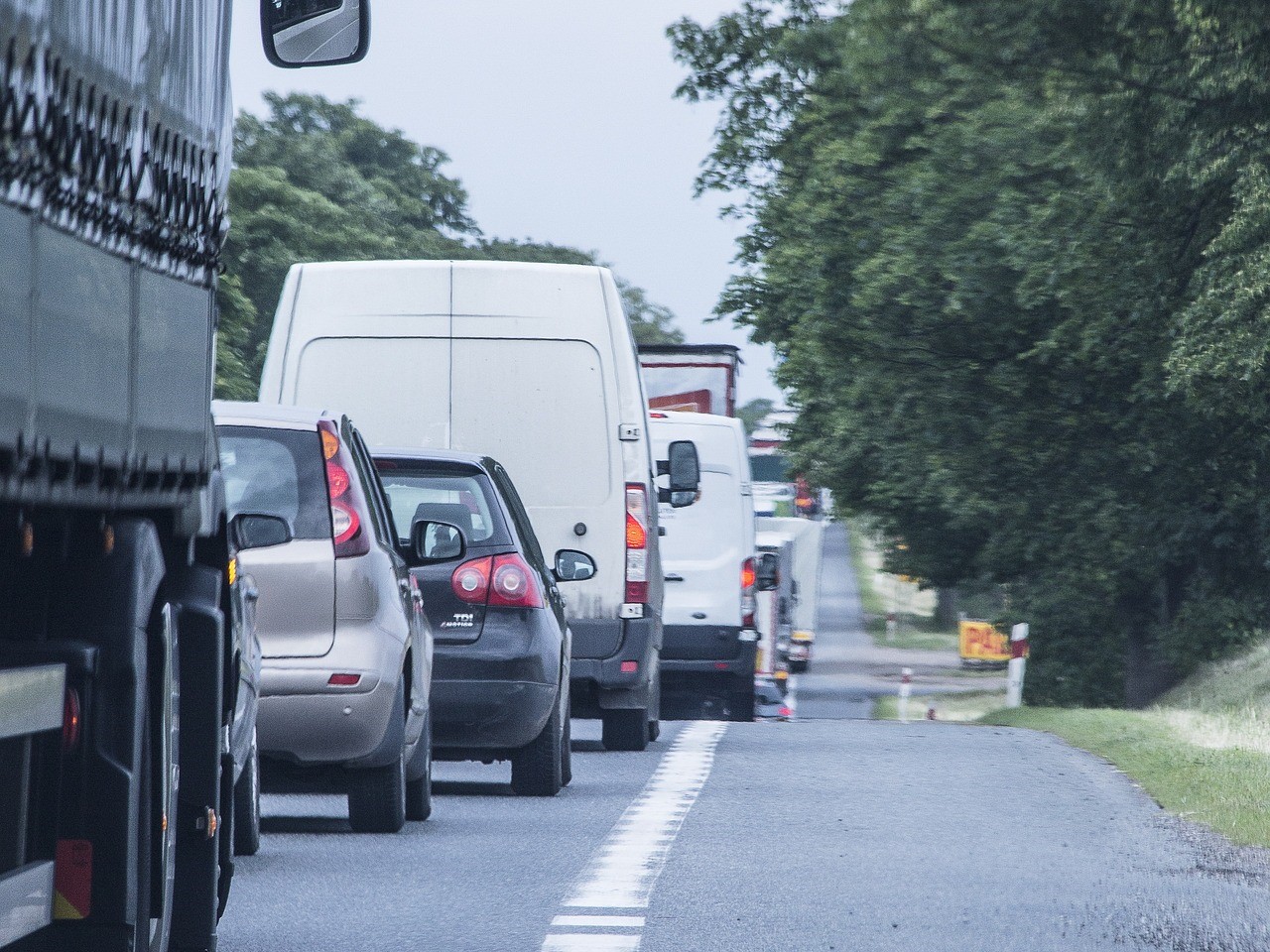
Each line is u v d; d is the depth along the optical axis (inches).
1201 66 3275.1
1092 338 4439.0
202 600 925.8
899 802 1889.8
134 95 777.6
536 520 2379.4
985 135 4426.7
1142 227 4126.5
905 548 5851.4
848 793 1968.5
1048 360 4768.7
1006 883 1391.5
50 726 738.2
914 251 4616.1
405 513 1961.1
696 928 1207.6
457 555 1802.4
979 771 2215.8
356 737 1550.2
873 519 5856.3
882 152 4847.4
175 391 874.8
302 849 1537.9
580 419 2378.2
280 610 1542.8
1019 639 4899.1
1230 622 4982.8
